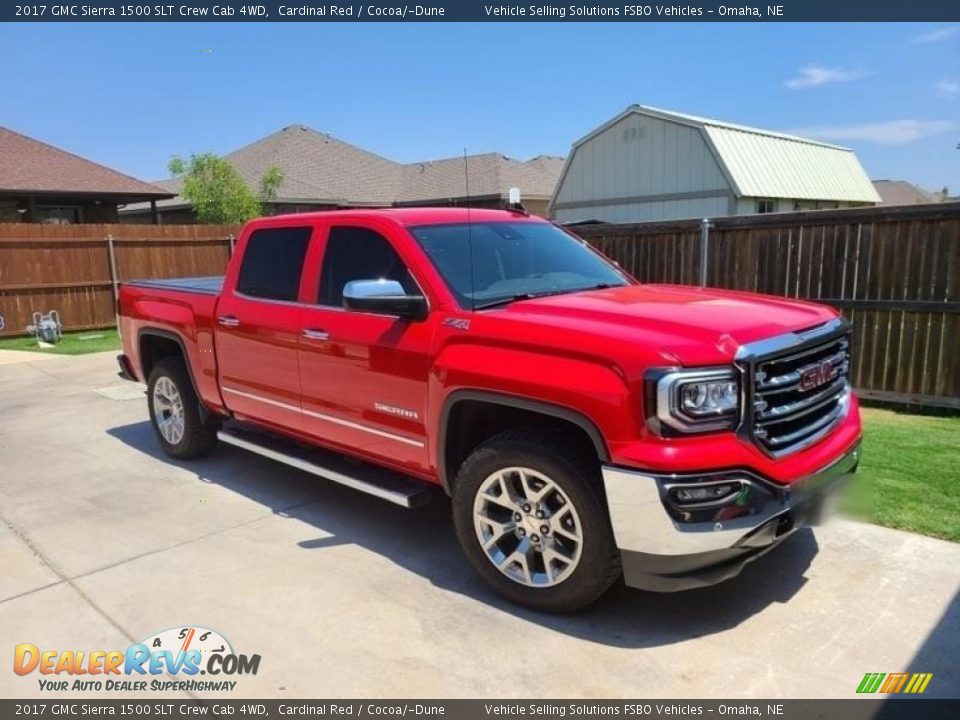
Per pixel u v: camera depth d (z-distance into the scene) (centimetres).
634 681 305
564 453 333
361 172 3222
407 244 412
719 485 304
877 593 368
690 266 890
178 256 1606
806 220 786
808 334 346
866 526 442
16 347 1288
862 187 2761
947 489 495
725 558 314
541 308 368
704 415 303
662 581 314
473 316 369
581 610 353
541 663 318
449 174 3219
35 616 366
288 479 568
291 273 479
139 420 770
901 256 729
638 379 303
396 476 446
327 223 462
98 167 2381
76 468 605
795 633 336
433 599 376
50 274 1428
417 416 394
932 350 723
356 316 425
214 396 554
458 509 378
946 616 346
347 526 473
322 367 446
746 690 297
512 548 372
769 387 319
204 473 586
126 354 664
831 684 299
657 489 301
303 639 341
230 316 516
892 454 574
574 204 2622
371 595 380
